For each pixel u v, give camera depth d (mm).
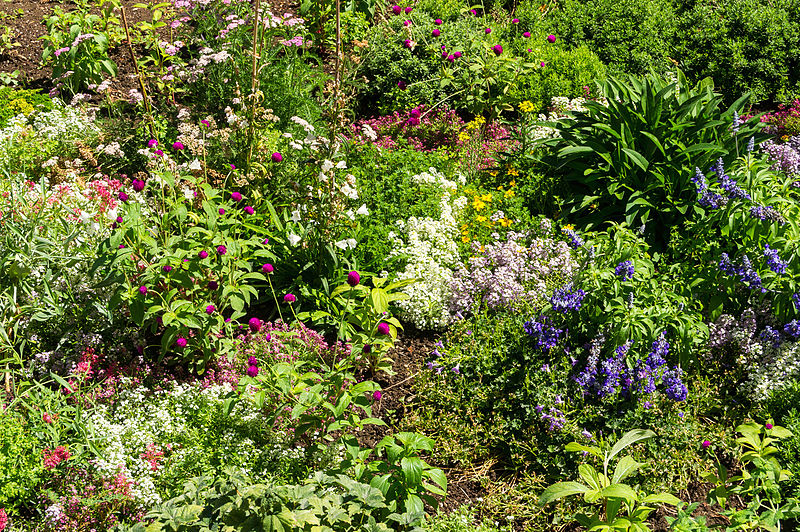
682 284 5328
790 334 5020
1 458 3725
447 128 7699
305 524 3377
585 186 6590
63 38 8008
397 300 5090
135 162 6578
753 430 4199
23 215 5035
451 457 4512
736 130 6238
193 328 4738
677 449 4480
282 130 6988
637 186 6266
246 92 7070
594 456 4355
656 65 8922
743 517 3742
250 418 4367
